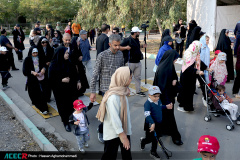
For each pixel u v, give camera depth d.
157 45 15.61
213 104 5.12
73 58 6.07
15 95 6.89
